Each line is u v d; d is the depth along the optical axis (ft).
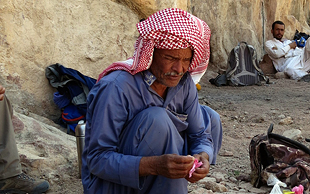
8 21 13.51
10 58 13.57
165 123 6.34
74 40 16.06
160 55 6.28
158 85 6.70
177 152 6.55
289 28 45.68
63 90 14.33
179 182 6.48
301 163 9.10
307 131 15.49
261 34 41.11
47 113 14.62
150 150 6.31
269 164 9.77
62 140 11.50
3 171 8.55
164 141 6.38
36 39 14.42
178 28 6.04
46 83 14.65
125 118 6.32
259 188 9.69
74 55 16.03
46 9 14.84
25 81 13.98
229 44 35.99
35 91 14.25
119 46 17.92
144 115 6.30
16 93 13.64
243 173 10.81
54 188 9.49
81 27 16.34
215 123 8.50
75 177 10.16
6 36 13.44
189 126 7.43
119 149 6.47
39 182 9.01
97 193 6.53
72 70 14.39
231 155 12.48
